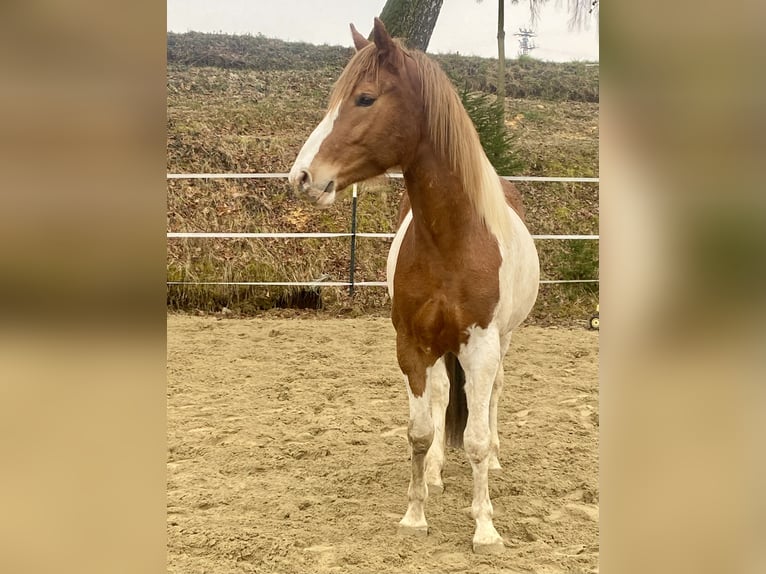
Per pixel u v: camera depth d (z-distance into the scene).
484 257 2.57
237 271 8.31
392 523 2.88
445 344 2.66
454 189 2.52
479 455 2.67
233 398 4.66
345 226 9.01
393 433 4.04
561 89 13.35
